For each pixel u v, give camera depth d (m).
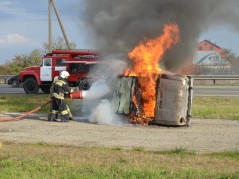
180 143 8.85
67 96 12.12
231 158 7.11
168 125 11.02
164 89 10.88
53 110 12.03
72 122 11.79
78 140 9.09
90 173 5.62
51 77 23.86
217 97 20.19
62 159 6.55
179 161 6.65
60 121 11.95
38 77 23.98
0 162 6.18
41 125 11.20
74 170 5.77
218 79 33.19
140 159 6.71
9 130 10.37
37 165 6.02
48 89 24.77
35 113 13.84
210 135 9.86
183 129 10.70
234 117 13.04
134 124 11.28
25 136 9.53
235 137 9.63
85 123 11.59
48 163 6.19
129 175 5.47
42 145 8.25
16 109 14.64
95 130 10.41
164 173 5.65
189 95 11.10
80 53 23.30
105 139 9.23
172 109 10.83
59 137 9.45
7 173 5.55
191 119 12.64
